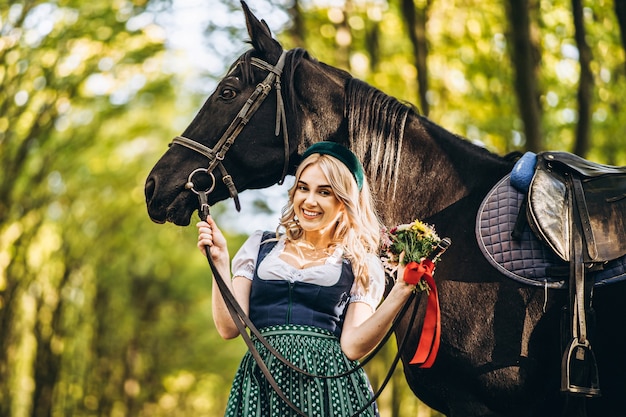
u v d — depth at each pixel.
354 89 4.08
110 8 12.67
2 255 14.53
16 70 12.69
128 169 16.92
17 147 13.48
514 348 3.67
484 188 3.95
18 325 14.70
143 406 20.42
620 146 10.55
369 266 3.66
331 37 11.26
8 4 12.27
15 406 15.26
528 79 7.96
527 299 3.70
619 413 3.68
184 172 3.97
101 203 16.66
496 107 11.10
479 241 3.79
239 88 4.04
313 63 4.14
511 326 3.69
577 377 3.54
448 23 11.08
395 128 4.03
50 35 12.62
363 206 3.68
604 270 3.61
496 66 10.97
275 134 4.00
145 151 17.08
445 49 11.20
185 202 3.97
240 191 4.11
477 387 3.72
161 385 20.45
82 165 15.85
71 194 15.84
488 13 10.84
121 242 17.36
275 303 3.58
